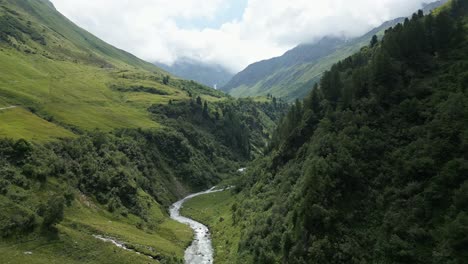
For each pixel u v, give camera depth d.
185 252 97.75
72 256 71.44
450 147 67.06
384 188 70.19
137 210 115.00
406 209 64.12
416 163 68.44
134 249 84.12
